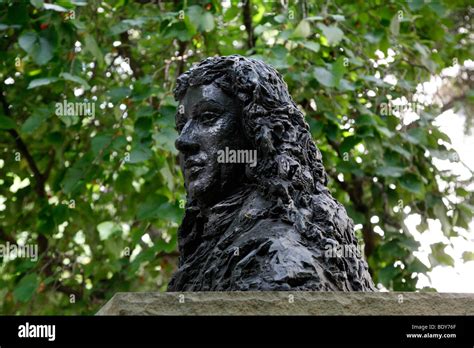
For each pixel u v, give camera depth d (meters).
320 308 3.01
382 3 6.85
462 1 7.10
